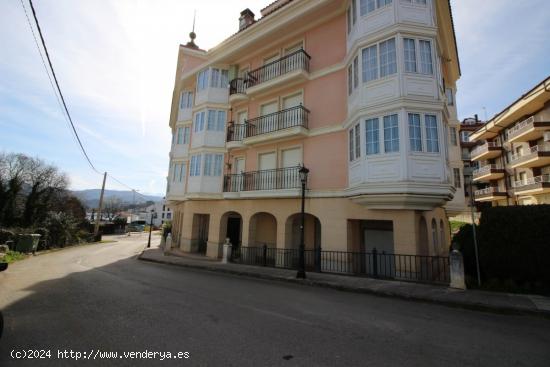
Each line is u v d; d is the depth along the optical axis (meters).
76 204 40.53
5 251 15.46
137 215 97.62
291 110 13.26
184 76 19.42
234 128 15.74
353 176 10.48
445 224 16.02
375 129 9.69
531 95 23.70
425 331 4.88
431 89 9.47
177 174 19.81
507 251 7.63
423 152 9.02
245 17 18.66
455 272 7.83
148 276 10.52
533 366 3.69
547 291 7.03
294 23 13.52
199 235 18.66
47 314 5.66
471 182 8.34
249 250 13.97
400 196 8.91
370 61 10.20
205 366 3.57
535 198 26.48
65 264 13.84
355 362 3.72
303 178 10.22
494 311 6.06
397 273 9.31
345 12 12.40
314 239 13.20
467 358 3.88
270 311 5.99
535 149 25.81
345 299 7.14
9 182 27.53
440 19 12.48
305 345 4.23
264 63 15.58
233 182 15.26
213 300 6.90
